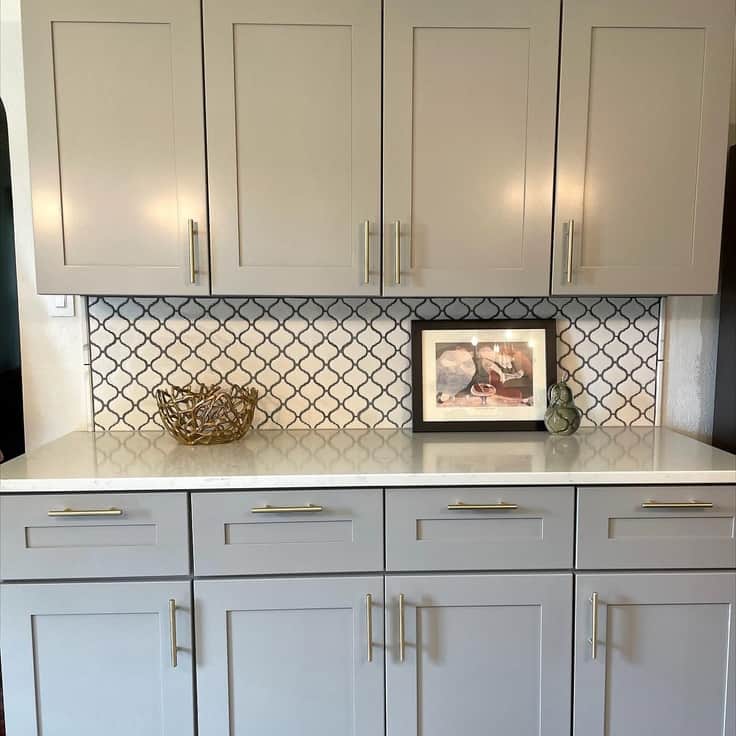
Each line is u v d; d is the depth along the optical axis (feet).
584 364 5.80
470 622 4.19
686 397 5.81
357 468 4.23
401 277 4.67
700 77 4.59
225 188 4.54
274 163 4.55
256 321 5.64
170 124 4.47
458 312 5.73
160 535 4.05
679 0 4.50
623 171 4.64
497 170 4.62
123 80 4.42
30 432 5.57
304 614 4.14
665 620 4.25
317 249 4.63
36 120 4.42
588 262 4.71
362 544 4.12
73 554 4.02
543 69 4.54
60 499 4.00
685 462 4.38
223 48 4.42
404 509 4.11
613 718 4.29
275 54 4.46
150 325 5.57
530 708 4.26
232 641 4.13
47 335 5.52
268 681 4.17
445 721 4.25
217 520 4.05
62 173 4.47
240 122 4.50
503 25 4.49
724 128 4.63
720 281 5.48
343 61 4.49
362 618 4.16
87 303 5.50
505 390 5.61
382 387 5.74
